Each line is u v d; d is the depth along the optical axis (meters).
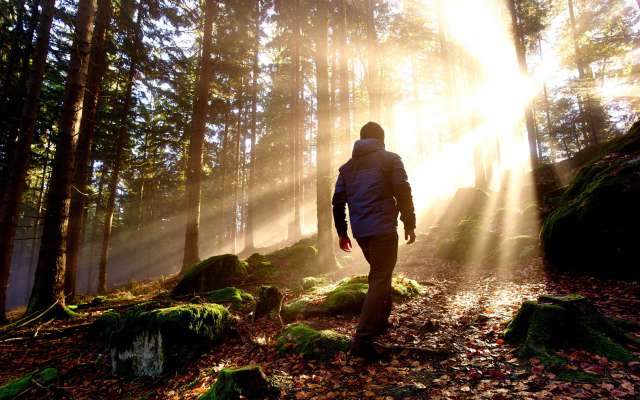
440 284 6.62
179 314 3.86
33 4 11.48
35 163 15.73
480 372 2.52
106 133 16.72
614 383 2.14
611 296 4.25
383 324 2.90
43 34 8.73
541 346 2.64
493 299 4.86
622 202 5.19
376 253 2.89
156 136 18.23
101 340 5.09
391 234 2.86
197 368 3.60
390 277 2.94
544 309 2.89
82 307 8.30
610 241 5.12
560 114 25.47
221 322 4.32
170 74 15.52
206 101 12.94
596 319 2.85
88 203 20.25
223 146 27.34
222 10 14.91
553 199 10.21
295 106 22.08
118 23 13.42
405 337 3.40
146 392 3.34
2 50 12.02
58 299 7.31
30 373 4.14
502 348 2.89
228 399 2.45
